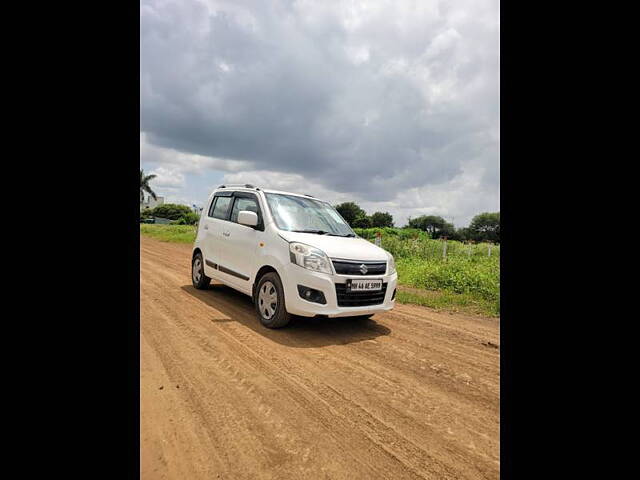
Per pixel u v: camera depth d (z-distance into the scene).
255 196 5.04
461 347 3.94
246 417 2.16
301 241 4.00
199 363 2.94
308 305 3.76
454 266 8.85
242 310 4.88
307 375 2.88
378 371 3.09
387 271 4.37
